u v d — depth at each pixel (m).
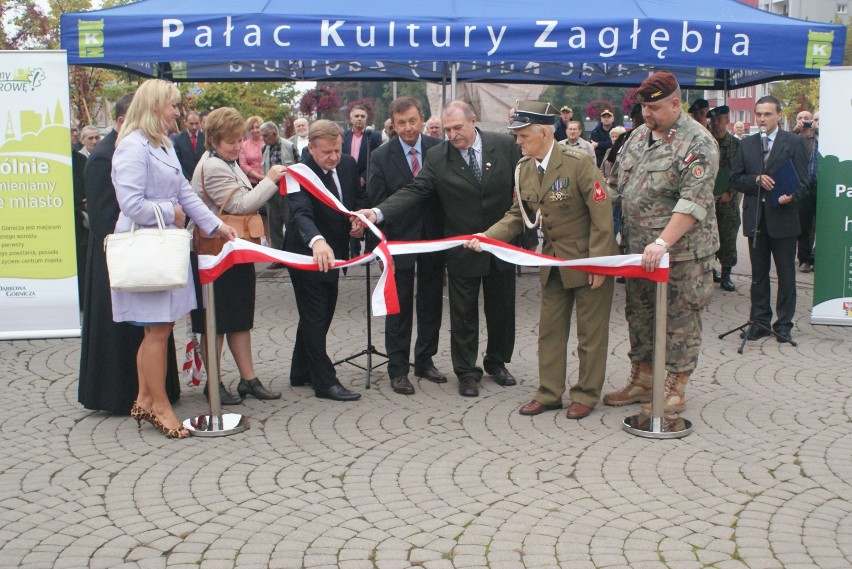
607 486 4.32
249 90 22.33
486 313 5.99
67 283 7.31
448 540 3.76
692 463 4.60
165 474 4.52
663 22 7.69
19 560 3.62
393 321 5.94
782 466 4.55
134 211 4.69
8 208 7.16
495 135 5.73
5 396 5.89
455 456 4.73
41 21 21.58
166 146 4.93
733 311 8.52
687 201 4.88
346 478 4.45
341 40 7.57
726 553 3.62
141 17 7.54
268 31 7.57
